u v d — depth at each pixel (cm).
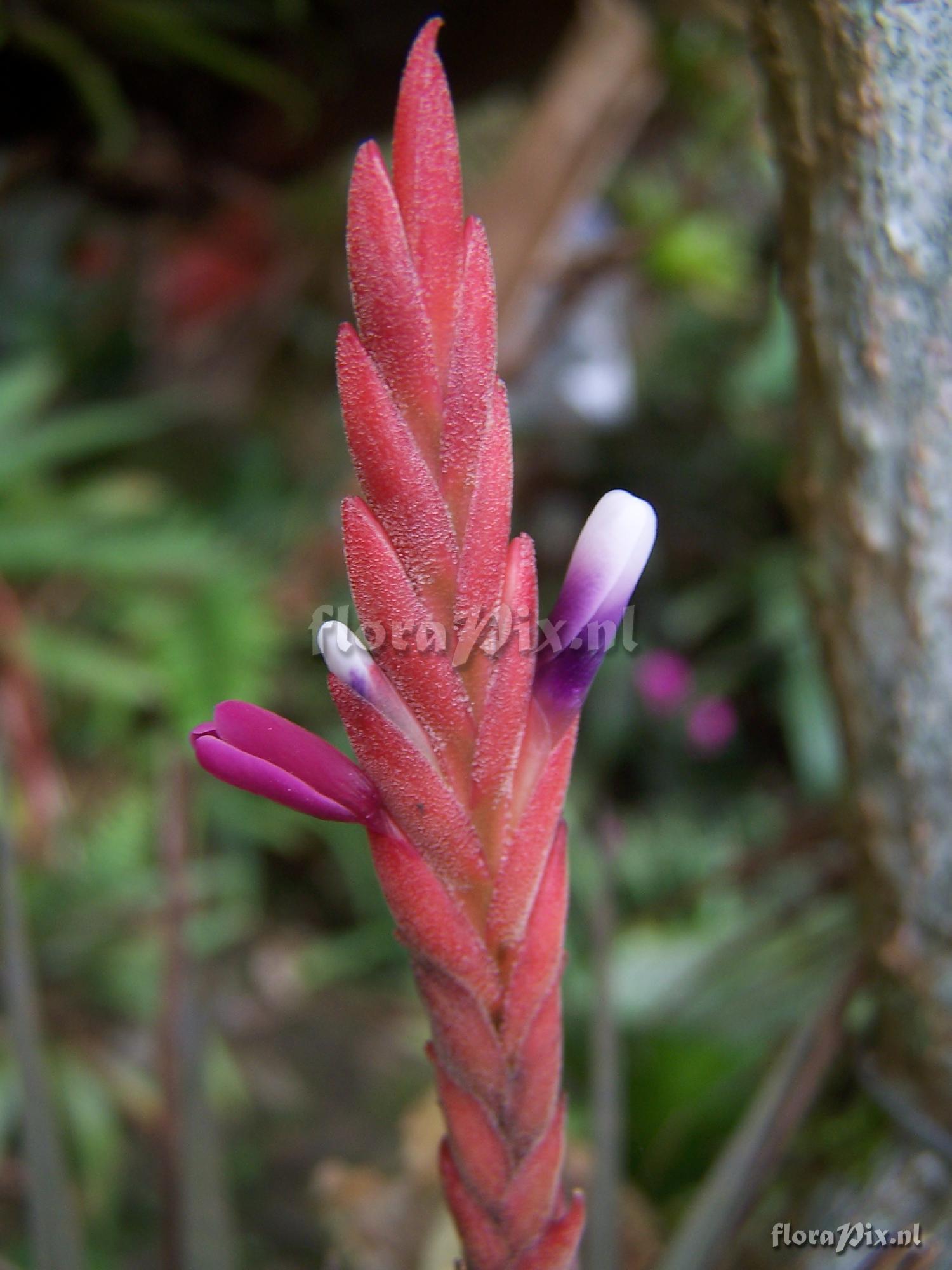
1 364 53
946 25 10
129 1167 36
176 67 26
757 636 65
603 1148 15
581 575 8
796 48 11
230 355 59
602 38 37
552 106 39
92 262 51
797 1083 14
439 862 7
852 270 11
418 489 7
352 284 7
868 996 15
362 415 7
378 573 7
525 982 7
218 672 43
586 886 46
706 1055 24
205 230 45
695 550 70
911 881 13
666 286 58
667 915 28
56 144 27
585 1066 30
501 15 26
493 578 7
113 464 55
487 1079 7
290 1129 40
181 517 46
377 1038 47
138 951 38
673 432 71
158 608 45
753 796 63
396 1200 22
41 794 38
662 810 61
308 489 56
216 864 46
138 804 41
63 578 46
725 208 58
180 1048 15
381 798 7
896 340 11
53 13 23
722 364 72
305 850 57
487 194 41
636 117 40
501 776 7
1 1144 32
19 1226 31
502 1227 8
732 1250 14
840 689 14
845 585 13
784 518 70
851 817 14
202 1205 15
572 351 63
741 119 42
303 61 26
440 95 7
